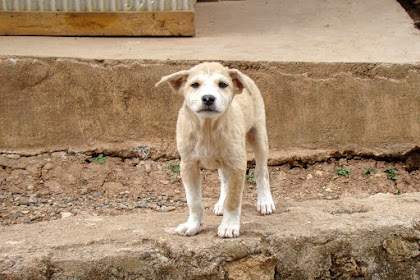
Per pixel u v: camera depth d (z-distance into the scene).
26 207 1.84
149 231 1.58
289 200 1.93
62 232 1.60
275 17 2.83
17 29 2.37
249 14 2.92
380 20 2.65
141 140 2.07
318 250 1.56
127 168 2.03
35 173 1.96
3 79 2.03
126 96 2.06
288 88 2.08
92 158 2.04
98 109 2.06
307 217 1.66
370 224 1.60
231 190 1.54
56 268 1.48
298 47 2.29
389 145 2.10
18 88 2.04
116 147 2.05
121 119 2.07
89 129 2.06
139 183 1.98
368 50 2.24
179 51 2.20
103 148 2.05
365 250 1.59
